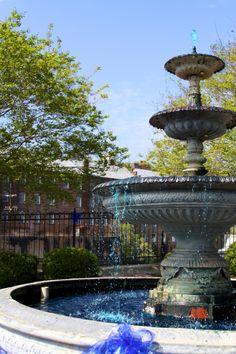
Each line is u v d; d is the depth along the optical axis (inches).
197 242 215.8
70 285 278.2
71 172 555.8
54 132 524.1
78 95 545.3
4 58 486.3
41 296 254.8
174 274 215.2
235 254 487.5
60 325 135.9
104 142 565.3
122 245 612.4
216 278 213.2
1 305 164.6
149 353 116.6
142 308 231.1
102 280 293.1
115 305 242.5
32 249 649.6
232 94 661.9
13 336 142.6
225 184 184.1
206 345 117.0
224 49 670.5
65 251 443.8
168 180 185.9
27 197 605.3
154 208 198.5
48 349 129.1
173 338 120.3
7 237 671.8
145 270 571.2
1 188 585.6
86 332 128.9
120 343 117.9
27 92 497.7
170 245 644.7
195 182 183.9
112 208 221.0
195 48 249.0
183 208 193.3
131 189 199.9
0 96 498.6
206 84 668.1
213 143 639.8
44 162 535.2
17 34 505.4
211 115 223.8
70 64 579.2
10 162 519.2
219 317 206.1
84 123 542.9
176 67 252.2
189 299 208.2
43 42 642.2
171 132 235.1
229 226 215.2
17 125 507.5
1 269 427.5
